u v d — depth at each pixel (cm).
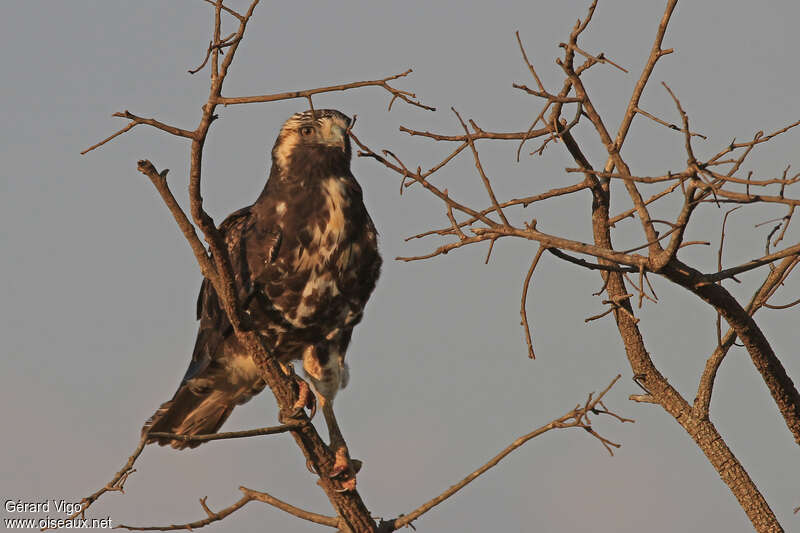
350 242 1305
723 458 1087
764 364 984
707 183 780
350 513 1151
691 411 1109
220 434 982
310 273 1295
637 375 1134
